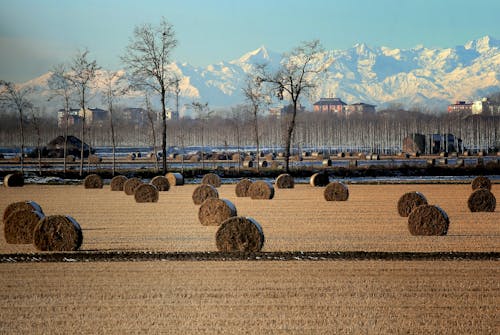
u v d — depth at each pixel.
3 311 38.28
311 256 52.41
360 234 63.81
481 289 42.25
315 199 99.19
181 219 75.94
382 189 115.12
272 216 77.94
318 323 36.09
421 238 61.28
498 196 102.06
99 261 51.03
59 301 40.12
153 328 35.47
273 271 47.38
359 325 35.75
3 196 105.56
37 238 55.12
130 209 86.50
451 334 34.50
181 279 45.12
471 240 60.03
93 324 36.06
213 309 38.53
